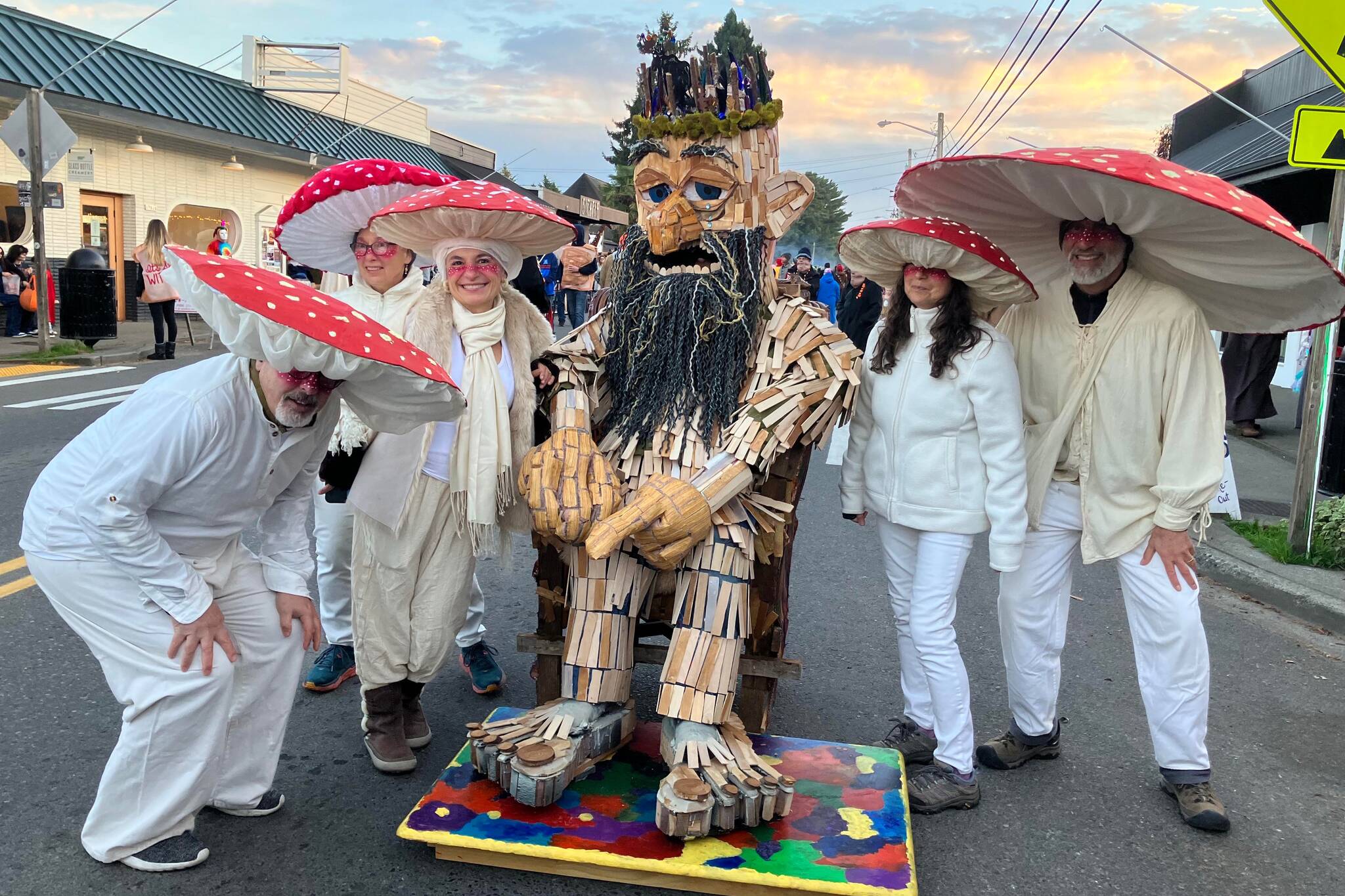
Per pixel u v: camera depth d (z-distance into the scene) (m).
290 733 3.35
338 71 23.27
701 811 2.50
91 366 11.67
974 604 5.07
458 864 2.62
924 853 2.77
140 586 2.35
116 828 2.50
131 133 16.05
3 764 3.00
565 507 2.75
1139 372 2.86
